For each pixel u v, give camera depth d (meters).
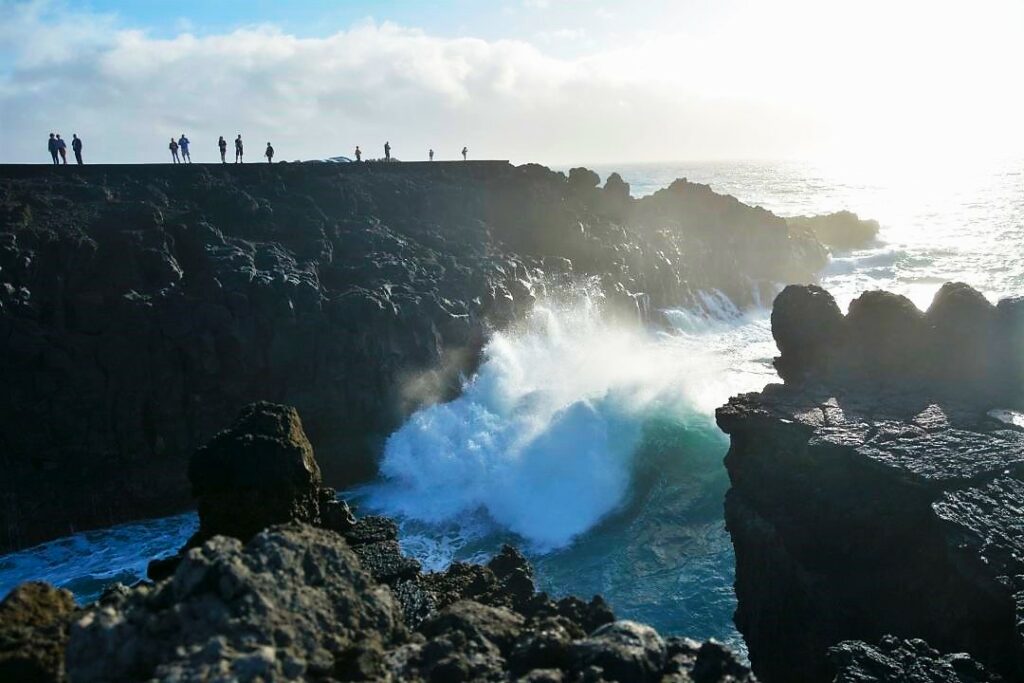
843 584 14.65
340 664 6.54
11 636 6.83
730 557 21.28
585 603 9.26
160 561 10.32
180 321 27.88
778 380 33.25
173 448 27.22
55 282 28.03
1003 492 13.45
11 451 25.50
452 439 28.83
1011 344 18.08
